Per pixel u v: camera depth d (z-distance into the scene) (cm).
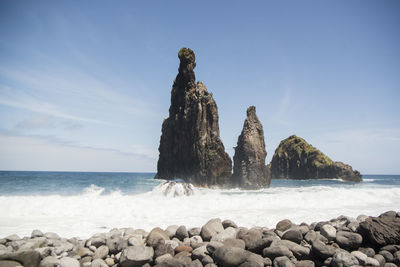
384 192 1844
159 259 561
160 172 5791
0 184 2883
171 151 5334
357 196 1739
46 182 3178
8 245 643
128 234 746
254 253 571
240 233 677
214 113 4647
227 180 4291
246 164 4038
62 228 897
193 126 4650
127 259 557
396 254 571
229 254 539
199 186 4316
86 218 1077
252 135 4162
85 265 569
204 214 1164
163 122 6109
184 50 5212
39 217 1093
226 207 1359
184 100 4991
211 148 4453
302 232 689
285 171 10294
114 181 3781
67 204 1260
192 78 5125
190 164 4656
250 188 3891
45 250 590
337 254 540
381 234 628
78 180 3697
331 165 8712
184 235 714
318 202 1521
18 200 1274
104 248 629
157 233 673
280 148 10906
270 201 1508
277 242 611
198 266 535
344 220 785
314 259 576
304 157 9769
